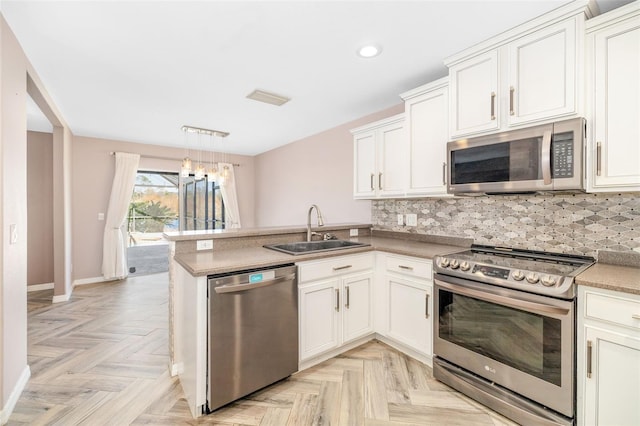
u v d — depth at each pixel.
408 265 2.31
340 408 1.79
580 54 1.61
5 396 1.72
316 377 2.11
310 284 2.16
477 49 2.01
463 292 1.88
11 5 1.64
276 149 5.62
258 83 2.73
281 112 3.55
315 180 4.61
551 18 1.69
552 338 1.52
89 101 3.17
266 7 1.69
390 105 3.32
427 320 2.18
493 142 1.94
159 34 1.95
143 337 2.78
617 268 1.67
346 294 2.38
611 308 1.36
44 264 4.41
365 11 1.73
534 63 1.77
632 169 1.50
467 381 1.88
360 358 2.36
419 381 2.06
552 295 1.50
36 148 4.34
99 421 1.68
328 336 2.27
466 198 2.53
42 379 2.08
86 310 3.51
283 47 2.12
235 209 6.14
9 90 1.81
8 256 1.78
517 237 2.21
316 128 4.28
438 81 2.30
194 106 3.33
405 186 2.61
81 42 2.03
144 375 2.14
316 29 1.90
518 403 1.65
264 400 1.86
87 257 4.75
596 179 1.60
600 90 1.58
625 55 1.51
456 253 2.21
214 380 1.71
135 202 5.86
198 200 5.93
